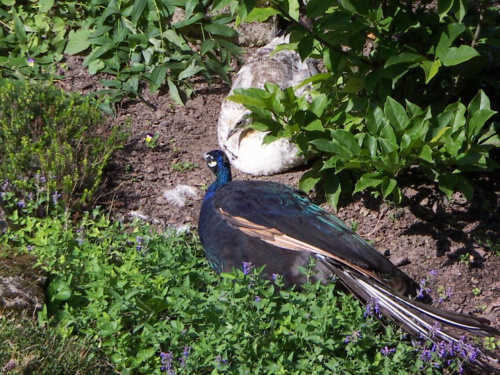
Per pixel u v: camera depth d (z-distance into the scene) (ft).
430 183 38.17
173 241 33.50
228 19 46.09
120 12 45.73
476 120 34.12
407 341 29.73
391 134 34.14
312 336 27.50
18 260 31.30
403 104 38.17
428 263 35.24
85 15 47.03
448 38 33.71
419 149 34.14
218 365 26.43
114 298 29.86
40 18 46.26
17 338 26.61
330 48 35.45
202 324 28.60
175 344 27.73
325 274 30.58
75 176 36.09
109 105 43.16
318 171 37.50
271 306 28.55
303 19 45.37
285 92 35.68
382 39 34.65
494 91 40.45
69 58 46.06
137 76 44.65
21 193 36.04
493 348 31.58
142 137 42.27
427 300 33.42
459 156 34.24
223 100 42.34
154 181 39.78
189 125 43.52
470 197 35.04
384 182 34.30
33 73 44.27
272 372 26.68
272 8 35.50
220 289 29.22
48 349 26.61
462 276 34.71
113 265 31.50
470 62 36.60
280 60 42.09
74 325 28.99
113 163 40.27
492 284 34.47
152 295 30.04
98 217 36.83
